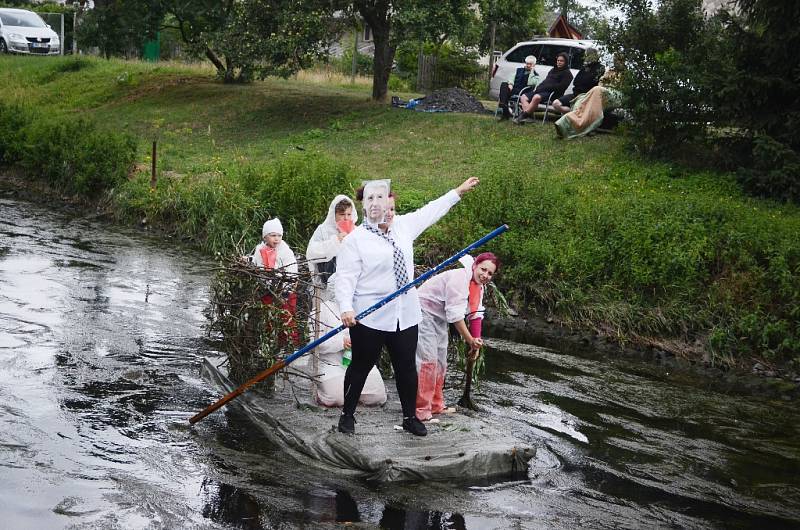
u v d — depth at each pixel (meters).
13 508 5.91
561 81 19.16
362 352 6.80
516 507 6.38
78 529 5.71
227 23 22.88
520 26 30.64
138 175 17.59
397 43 21.08
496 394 8.95
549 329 11.75
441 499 6.39
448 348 8.68
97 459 6.77
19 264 12.74
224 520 5.95
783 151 14.38
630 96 16.02
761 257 11.91
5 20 35.41
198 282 12.54
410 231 6.95
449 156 17.86
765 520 6.54
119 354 9.22
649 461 7.54
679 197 13.64
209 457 6.92
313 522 5.96
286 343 7.90
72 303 10.95
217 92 25.36
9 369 8.48
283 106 23.30
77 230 15.70
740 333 11.01
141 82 27.66
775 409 9.41
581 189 14.57
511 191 13.64
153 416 7.69
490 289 12.34
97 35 29.14
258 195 15.17
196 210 15.39
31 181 19.84
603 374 10.07
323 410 7.60
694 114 15.80
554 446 7.66
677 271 11.78
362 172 17.06
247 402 7.84
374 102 23.03
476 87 29.14
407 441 6.96
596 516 6.35
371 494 6.40
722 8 15.52
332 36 21.48
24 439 7.00
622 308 11.65
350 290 6.65
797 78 14.61
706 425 8.67
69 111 26.00
